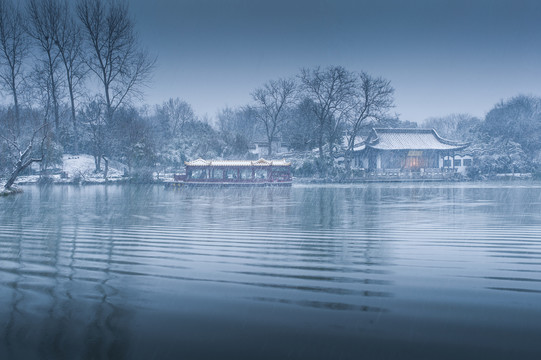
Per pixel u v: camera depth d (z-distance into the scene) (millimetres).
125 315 5320
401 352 4355
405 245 10125
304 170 55094
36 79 46906
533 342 4551
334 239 11055
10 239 11070
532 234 11859
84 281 6793
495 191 34906
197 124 75938
